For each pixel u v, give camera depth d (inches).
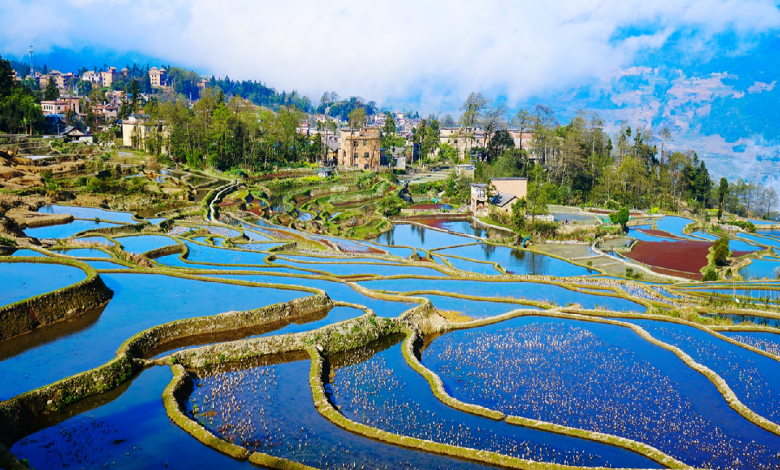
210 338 2069.4
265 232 4628.4
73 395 1589.6
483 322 2504.9
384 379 1881.2
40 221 4030.5
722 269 4136.3
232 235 4215.1
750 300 3174.2
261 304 2352.4
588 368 2032.5
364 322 2249.0
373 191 7317.9
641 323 2600.9
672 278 3799.2
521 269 3905.0
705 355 2208.4
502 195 6294.3
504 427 1594.5
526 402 1763.0
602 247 4854.8
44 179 5575.8
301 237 4621.1
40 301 2050.9
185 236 4025.6
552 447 1503.4
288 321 2297.0
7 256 2645.2
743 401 1819.6
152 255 3336.6
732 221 6461.6
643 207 7386.8
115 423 1502.2
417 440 1480.1
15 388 1577.3
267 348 2000.5
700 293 3326.8
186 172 7662.4
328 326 2172.7
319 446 1454.2
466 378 1927.9
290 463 1337.4
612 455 1472.7
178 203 5659.5
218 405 1636.3
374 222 5738.2
